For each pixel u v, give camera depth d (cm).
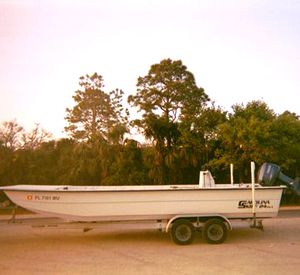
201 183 1310
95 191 1136
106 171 2636
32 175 2689
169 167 2669
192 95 3809
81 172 2641
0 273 823
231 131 2714
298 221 1667
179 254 1011
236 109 3070
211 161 2736
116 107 4253
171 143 2753
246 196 1188
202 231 1166
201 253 1020
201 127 2886
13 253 1036
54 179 2758
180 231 1145
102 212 1141
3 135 2803
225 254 1004
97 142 2728
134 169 2680
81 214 1140
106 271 836
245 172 2848
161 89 3866
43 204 1145
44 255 1008
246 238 1254
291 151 2819
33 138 2895
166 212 1153
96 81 4228
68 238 1276
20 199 1157
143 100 3878
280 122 2825
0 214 2225
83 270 846
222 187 1203
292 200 2891
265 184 1243
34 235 1333
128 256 991
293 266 862
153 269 848
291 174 3025
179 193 1156
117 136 2717
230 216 1185
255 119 2731
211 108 3038
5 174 2627
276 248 1080
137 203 1145
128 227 1159
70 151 2792
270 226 1520
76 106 4144
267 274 794
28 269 858
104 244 1166
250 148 2678
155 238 1269
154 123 2717
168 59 3934
